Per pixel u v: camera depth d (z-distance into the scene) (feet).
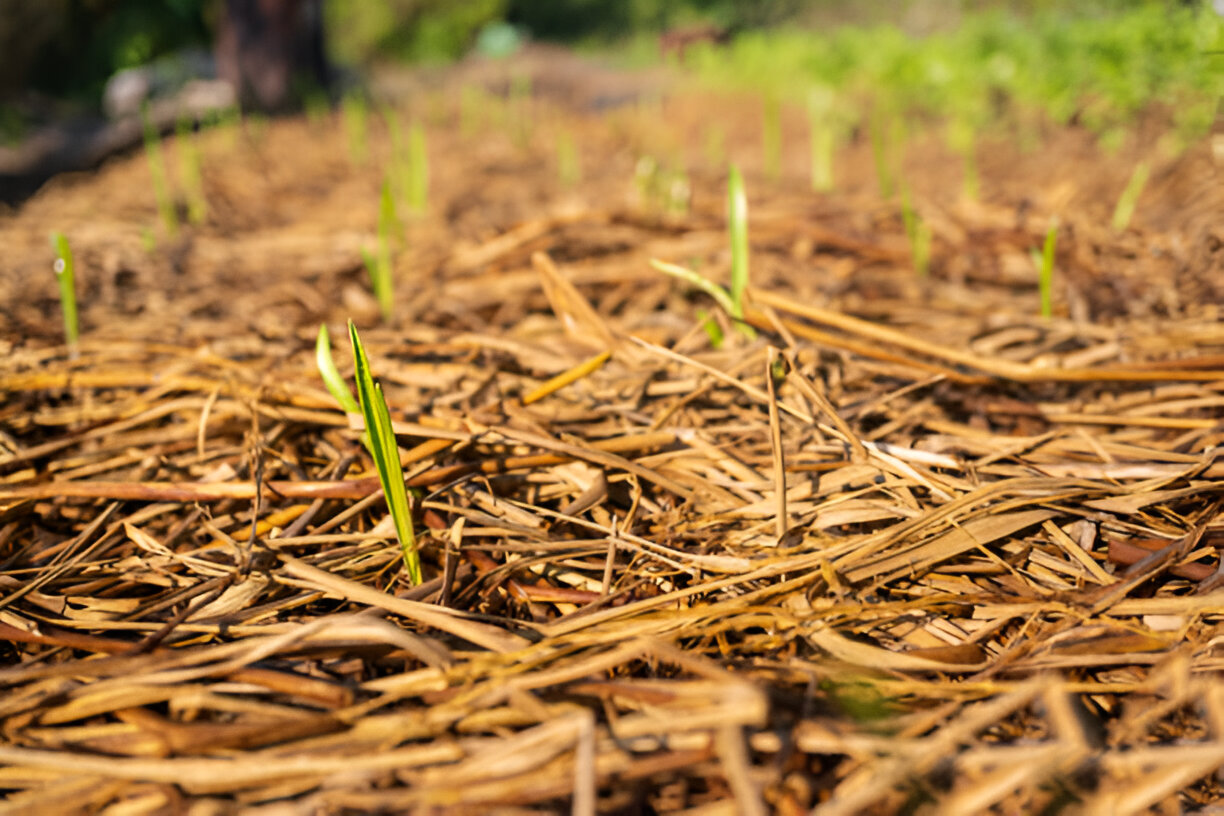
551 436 3.40
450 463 3.38
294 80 16.11
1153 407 3.52
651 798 2.52
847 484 3.26
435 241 5.23
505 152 9.18
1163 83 6.01
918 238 4.68
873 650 2.92
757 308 3.61
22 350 3.98
